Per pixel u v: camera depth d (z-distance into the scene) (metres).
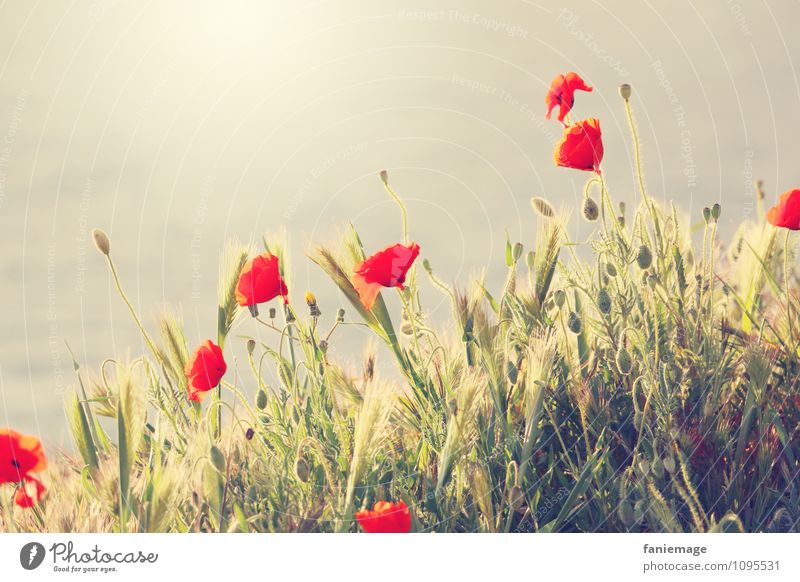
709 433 3.16
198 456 3.13
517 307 3.21
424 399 3.21
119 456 3.11
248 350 3.17
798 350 3.24
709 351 3.18
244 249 3.22
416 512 3.17
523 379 3.19
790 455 3.16
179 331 3.19
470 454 3.16
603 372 3.21
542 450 3.20
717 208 3.18
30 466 3.16
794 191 3.20
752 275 3.29
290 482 3.16
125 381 3.12
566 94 3.20
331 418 3.20
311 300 3.19
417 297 3.20
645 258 3.16
